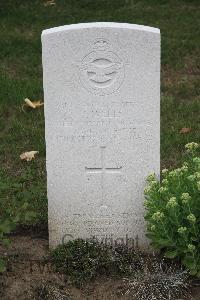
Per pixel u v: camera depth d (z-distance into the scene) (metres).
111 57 2.74
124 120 2.81
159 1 5.53
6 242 2.81
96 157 2.87
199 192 2.73
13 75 4.40
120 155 2.86
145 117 2.81
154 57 2.74
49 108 2.80
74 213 2.94
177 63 4.50
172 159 3.57
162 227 2.71
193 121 3.88
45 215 3.15
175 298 2.73
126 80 2.77
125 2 5.52
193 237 2.71
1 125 3.89
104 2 5.55
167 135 3.75
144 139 2.84
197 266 2.73
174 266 2.83
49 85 2.78
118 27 2.71
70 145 2.85
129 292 2.77
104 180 2.89
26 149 3.69
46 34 2.72
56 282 2.81
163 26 5.00
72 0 5.61
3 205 3.23
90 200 2.92
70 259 2.88
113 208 2.93
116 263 2.87
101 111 2.80
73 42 2.73
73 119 2.82
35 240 3.05
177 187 2.78
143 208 2.93
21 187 3.25
